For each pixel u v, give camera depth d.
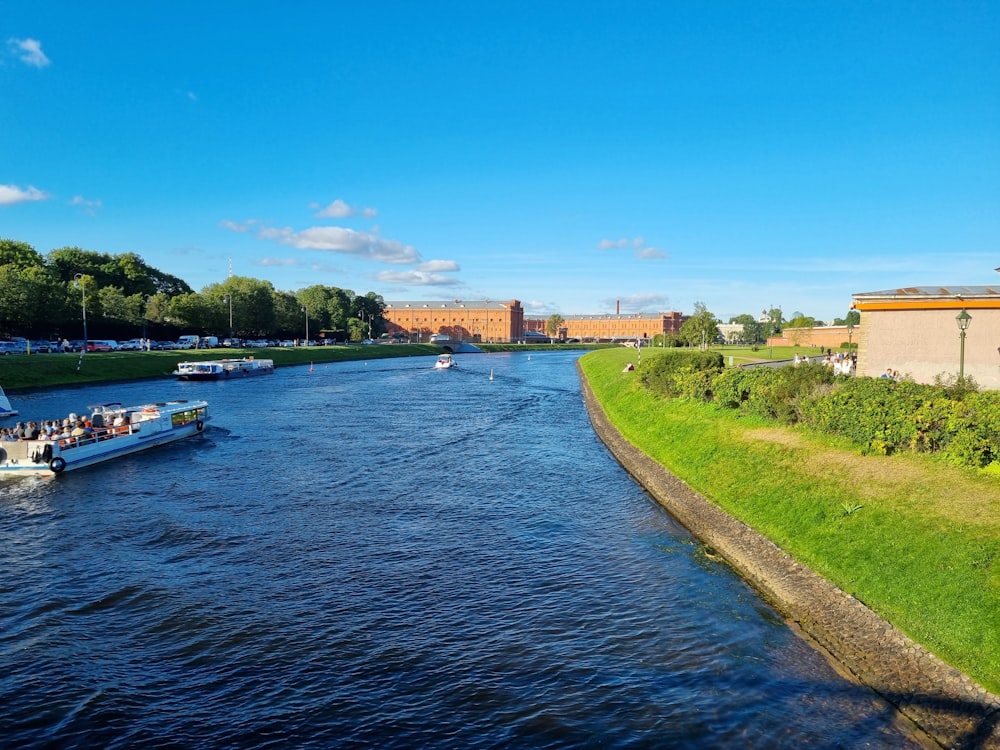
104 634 16.34
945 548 17.02
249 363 101.06
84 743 12.28
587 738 12.48
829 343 114.00
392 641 16.05
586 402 66.75
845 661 14.92
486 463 36.16
